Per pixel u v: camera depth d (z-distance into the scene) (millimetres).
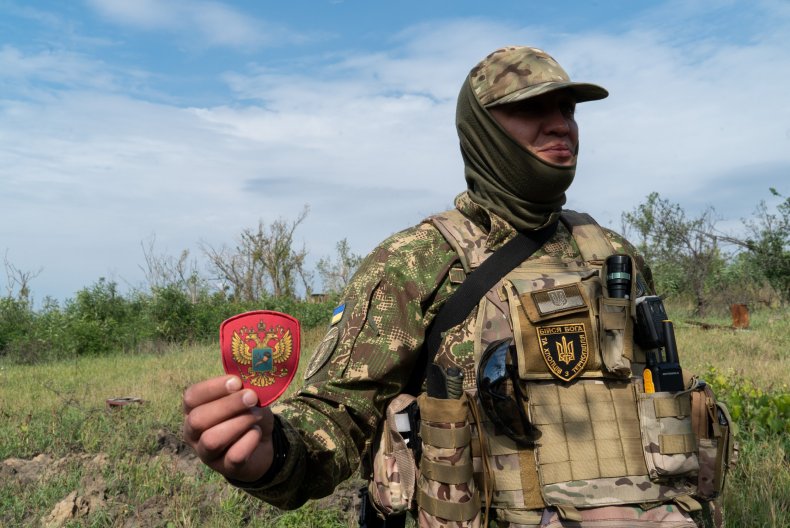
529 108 1839
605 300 1696
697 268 19484
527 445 1612
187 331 17266
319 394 1633
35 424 6539
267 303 18438
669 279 20328
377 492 1724
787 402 5027
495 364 1631
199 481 4738
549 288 1720
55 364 13648
